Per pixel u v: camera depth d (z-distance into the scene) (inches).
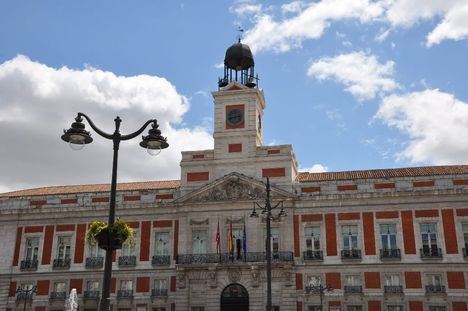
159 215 2012.8
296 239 1878.7
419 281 1770.4
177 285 1877.5
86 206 2055.9
